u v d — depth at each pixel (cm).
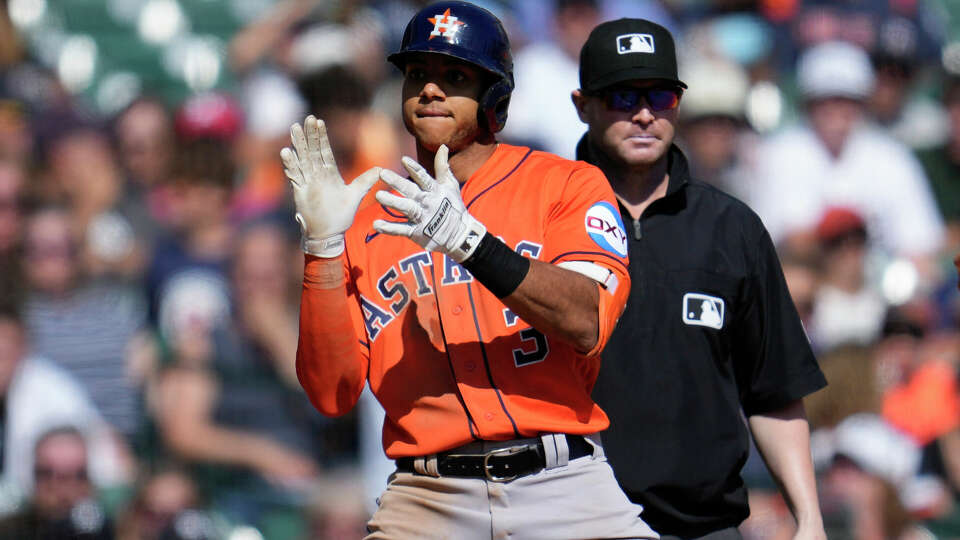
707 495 1274
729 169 2753
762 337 1316
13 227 2358
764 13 3198
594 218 1056
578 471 1038
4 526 2092
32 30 3148
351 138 2605
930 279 2750
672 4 3303
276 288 2300
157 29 3198
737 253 1298
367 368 1079
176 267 2325
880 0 3219
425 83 1066
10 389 2194
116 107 2877
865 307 2531
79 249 2406
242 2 3300
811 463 1336
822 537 1296
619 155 1290
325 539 2142
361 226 1109
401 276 1068
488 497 1027
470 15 1064
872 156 2892
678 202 1308
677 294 1280
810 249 2614
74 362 2258
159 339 2289
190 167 2489
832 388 2203
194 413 2195
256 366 2255
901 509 2141
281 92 2839
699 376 1275
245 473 2186
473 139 1092
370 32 2861
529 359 1033
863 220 2562
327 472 2203
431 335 1048
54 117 2703
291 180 1026
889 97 3123
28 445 2175
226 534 2134
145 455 2216
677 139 2778
